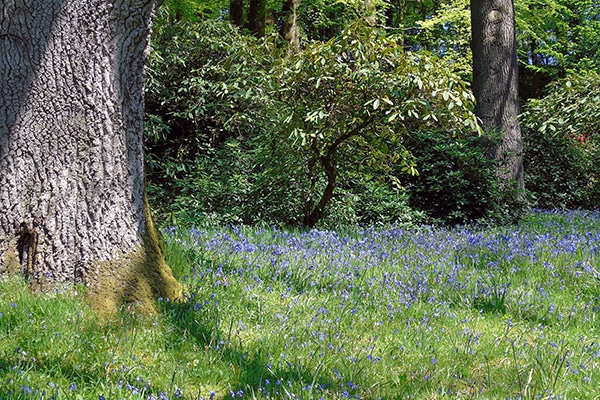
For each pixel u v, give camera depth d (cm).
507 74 1347
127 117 437
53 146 409
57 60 408
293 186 981
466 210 1145
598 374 385
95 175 416
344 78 816
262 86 928
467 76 2631
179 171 1069
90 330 370
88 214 413
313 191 997
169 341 378
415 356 401
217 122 1057
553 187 1592
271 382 337
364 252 683
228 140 1063
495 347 429
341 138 866
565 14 2870
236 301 459
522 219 1173
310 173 929
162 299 427
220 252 607
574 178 1603
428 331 448
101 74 419
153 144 1113
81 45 412
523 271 652
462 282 595
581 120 1205
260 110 1062
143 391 302
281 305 473
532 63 3222
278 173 929
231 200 980
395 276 588
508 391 355
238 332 403
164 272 451
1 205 408
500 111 1343
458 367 389
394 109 797
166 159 1058
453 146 1129
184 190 985
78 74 411
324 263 608
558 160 1598
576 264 662
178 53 1084
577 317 510
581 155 1612
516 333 471
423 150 1163
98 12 414
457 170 1146
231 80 944
